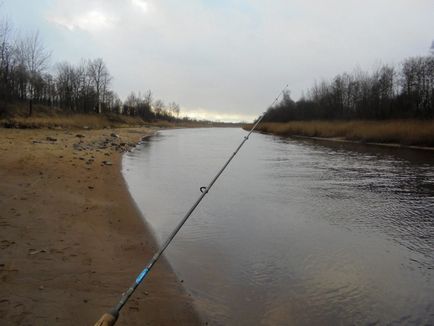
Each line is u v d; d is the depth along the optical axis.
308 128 44.75
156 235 6.09
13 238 5.03
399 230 7.05
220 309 3.96
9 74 38.12
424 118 35.19
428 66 41.25
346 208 8.62
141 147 24.41
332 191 10.55
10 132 22.59
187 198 9.20
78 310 3.47
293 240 6.36
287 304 4.18
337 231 6.92
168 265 4.93
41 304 3.49
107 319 2.13
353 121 43.12
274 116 65.31
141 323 3.45
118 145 22.12
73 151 15.40
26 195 7.32
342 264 5.38
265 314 3.94
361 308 4.17
